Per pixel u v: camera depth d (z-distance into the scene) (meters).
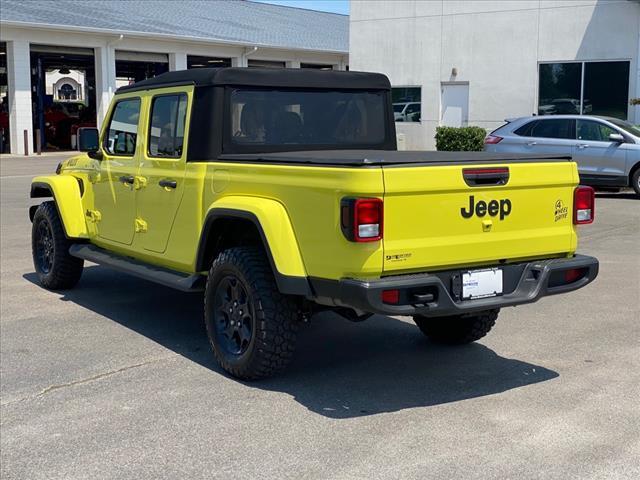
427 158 5.03
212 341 5.66
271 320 5.20
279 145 6.18
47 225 8.23
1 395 5.29
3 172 22.53
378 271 4.61
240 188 5.42
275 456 4.30
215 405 5.05
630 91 20.92
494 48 22.95
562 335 6.52
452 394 5.21
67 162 8.33
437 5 23.81
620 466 4.10
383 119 6.83
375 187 4.52
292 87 6.24
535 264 5.21
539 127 16.28
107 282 8.75
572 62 21.73
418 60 24.42
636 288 8.08
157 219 6.39
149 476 4.10
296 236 4.97
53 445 4.50
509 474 4.03
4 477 4.13
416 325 7.00
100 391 5.34
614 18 20.91
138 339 6.56
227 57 34.34
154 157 6.44
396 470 4.09
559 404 4.99
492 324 6.12
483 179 4.92
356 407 5.00
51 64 34.47
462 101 23.95
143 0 37.31
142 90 6.65
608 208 14.08
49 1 32.28
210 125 5.84
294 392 5.28
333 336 6.67
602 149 15.46
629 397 5.08
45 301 7.86
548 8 21.91
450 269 4.93
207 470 4.16
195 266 5.92
